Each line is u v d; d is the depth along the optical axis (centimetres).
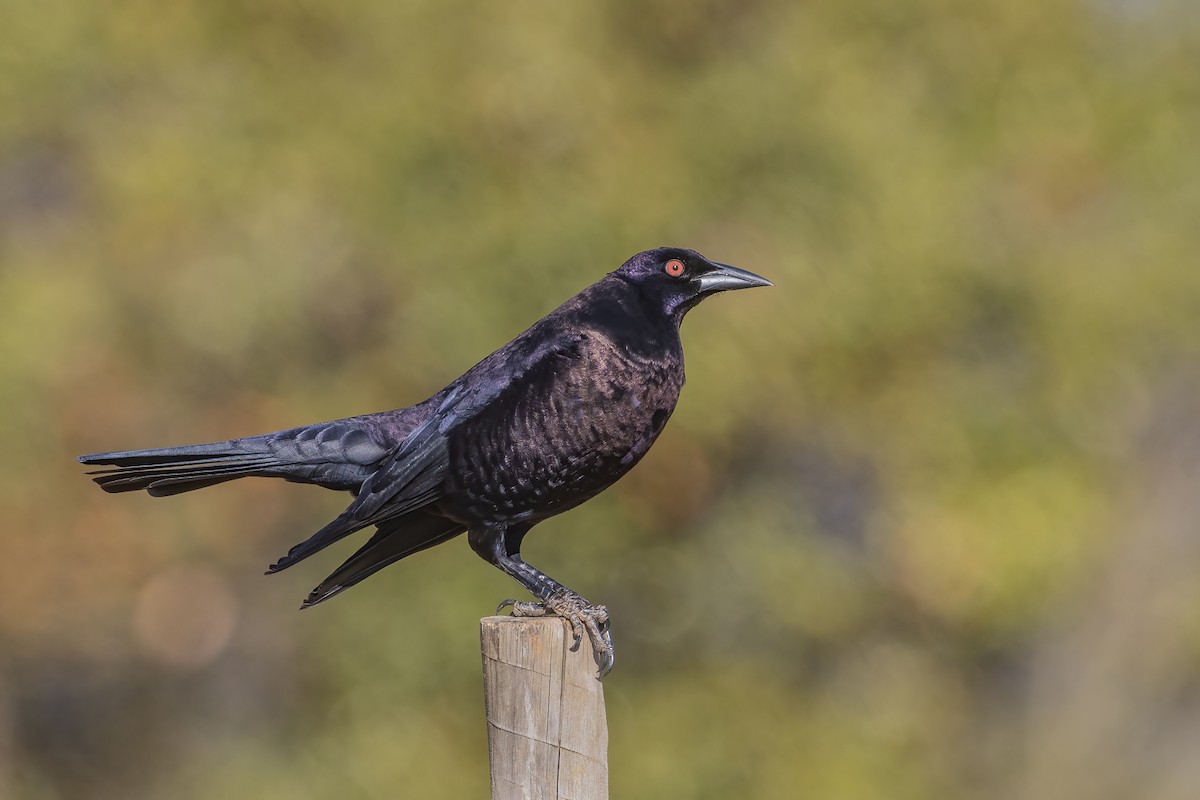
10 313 1546
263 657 1716
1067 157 1656
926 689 1681
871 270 1535
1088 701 1833
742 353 1509
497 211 1533
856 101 1578
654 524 1599
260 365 1571
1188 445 1783
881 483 1650
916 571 1623
